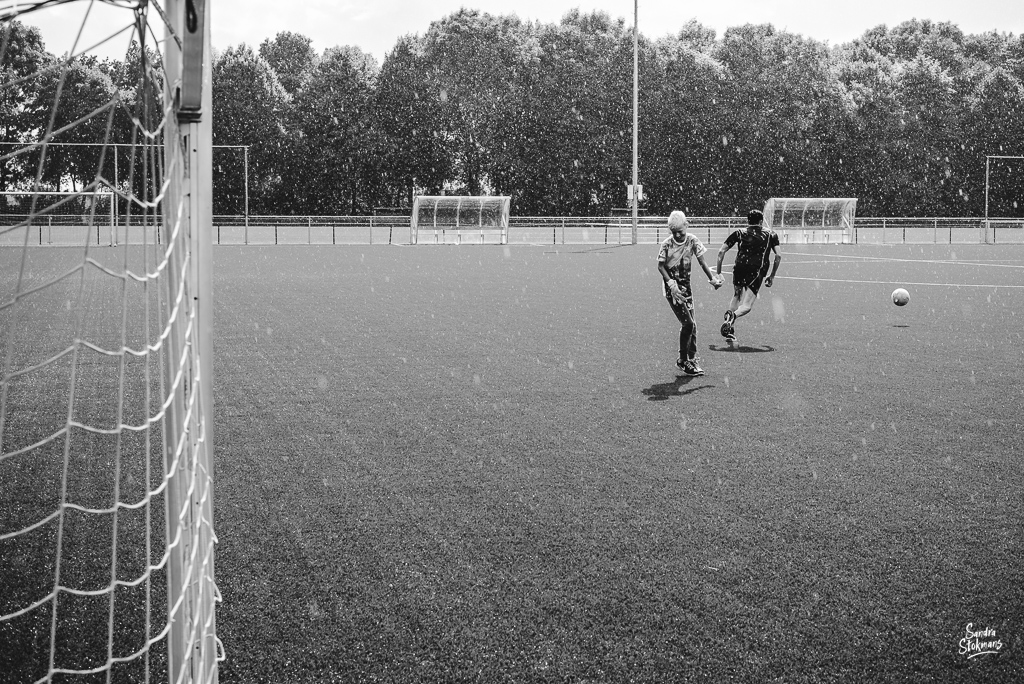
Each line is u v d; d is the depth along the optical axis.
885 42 90.94
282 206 73.56
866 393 9.34
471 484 6.24
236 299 19.22
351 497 5.95
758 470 6.55
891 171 76.06
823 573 4.66
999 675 3.66
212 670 3.20
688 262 10.32
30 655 3.86
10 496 6.05
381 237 53.75
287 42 88.19
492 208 50.09
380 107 72.75
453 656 3.82
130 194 2.52
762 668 3.72
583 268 29.70
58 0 2.42
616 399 9.09
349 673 3.69
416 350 12.30
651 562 4.82
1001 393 9.30
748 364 11.20
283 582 4.58
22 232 37.69
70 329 13.83
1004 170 77.56
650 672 3.69
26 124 40.50
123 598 4.43
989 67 81.81
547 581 4.58
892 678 3.64
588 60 76.25
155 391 9.54
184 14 2.72
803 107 75.62
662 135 75.25
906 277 26.48
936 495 5.95
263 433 7.70
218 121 71.00
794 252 42.78
